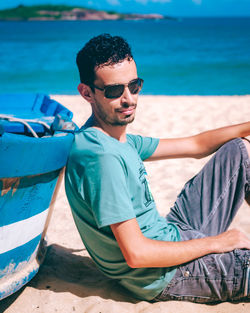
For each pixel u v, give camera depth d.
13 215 1.85
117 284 2.36
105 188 1.82
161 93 14.84
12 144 1.65
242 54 31.08
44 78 18.53
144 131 6.76
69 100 10.30
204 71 21.30
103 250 2.08
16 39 51.97
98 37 1.92
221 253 2.06
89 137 1.93
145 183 2.06
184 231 2.21
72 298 2.20
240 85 16.75
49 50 33.91
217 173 2.31
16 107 3.10
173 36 63.00
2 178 1.70
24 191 1.84
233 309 2.12
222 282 2.06
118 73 1.87
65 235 3.12
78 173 1.93
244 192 2.30
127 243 1.85
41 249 2.37
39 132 2.27
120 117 1.94
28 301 2.16
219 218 2.29
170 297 2.13
